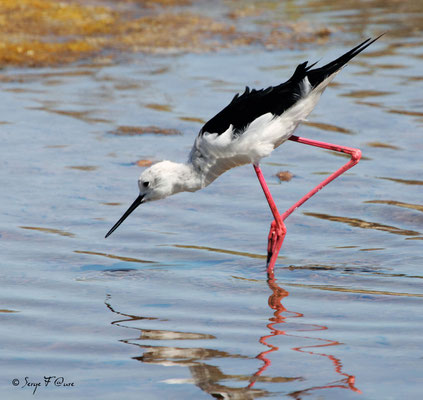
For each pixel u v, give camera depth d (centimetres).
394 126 1555
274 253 985
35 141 1497
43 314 829
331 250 1028
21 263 982
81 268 973
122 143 1491
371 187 1261
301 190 1264
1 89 1842
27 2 2512
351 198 1217
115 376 687
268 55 2114
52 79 1933
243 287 913
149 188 1053
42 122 1608
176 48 2211
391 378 673
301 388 659
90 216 1156
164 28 2398
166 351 737
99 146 1474
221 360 716
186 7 2700
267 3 2775
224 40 2278
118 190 1262
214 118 1033
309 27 2377
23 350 741
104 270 967
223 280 936
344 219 1137
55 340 764
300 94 990
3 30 2284
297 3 2778
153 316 827
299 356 722
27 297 877
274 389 659
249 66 2002
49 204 1197
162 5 2717
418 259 982
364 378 674
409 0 2784
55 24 2367
